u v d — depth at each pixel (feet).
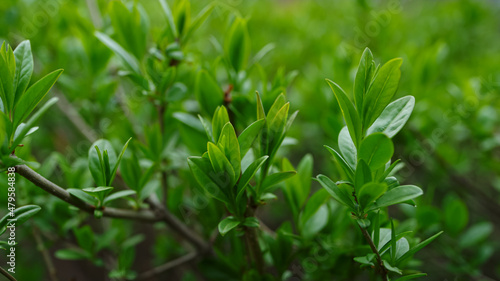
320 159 2.65
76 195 1.26
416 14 3.30
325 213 1.51
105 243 1.62
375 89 1.18
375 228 1.24
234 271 1.58
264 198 1.29
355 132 1.19
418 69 1.92
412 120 2.05
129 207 2.02
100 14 2.13
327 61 2.17
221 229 1.24
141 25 1.54
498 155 2.42
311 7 3.23
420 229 1.69
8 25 2.04
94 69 1.78
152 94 1.50
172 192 1.62
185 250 2.00
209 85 1.48
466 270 1.78
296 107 2.28
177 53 1.48
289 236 1.46
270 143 1.26
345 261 1.50
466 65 2.79
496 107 2.20
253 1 2.88
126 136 1.69
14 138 1.22
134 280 1.69
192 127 1.50
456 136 2.23
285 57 2.72
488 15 3.18
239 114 1.51
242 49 1.53
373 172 1.21
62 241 1.72
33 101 1.21
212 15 2.52
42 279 2.39
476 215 2.82
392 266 1.22
